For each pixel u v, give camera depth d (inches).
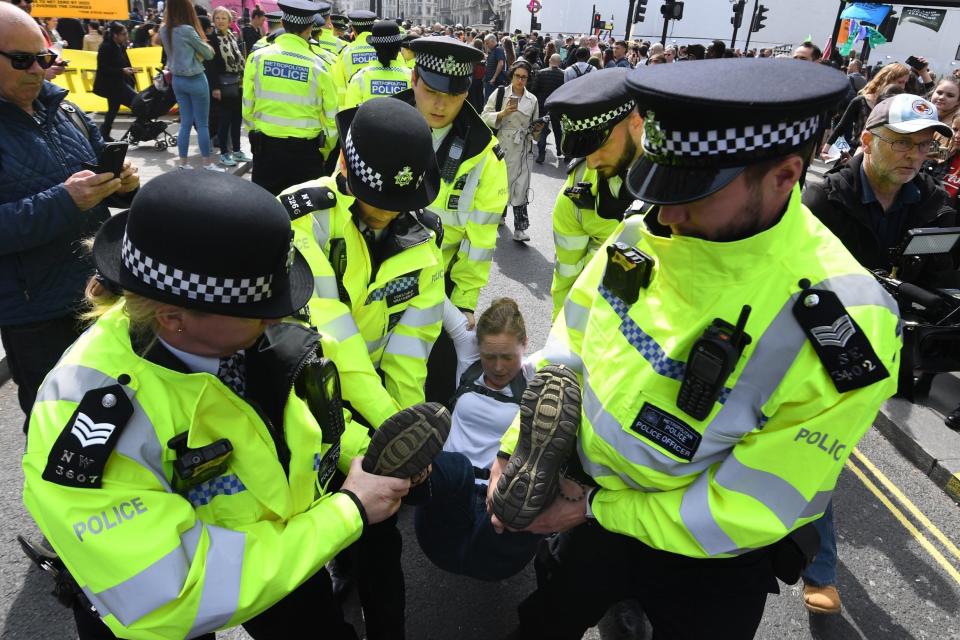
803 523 50.6
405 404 86.8
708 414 48.7
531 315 200.8
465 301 118.6
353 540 53.5
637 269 53.1
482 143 114.3
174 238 39.6
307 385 55.2
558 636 67.1
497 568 81.1
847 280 48.2
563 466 62.2
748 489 49.8
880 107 102.6
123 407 42.7
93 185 89.5
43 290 93.9
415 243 82.4
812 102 40.7
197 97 309.9
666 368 51.0
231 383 52.2
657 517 53.6
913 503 128.0
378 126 67.9
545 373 59.3
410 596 97.5
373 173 68.4
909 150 99.3
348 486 54.9
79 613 53.6
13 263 91.4
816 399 47.1
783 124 41.9
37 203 87.7
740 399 48.9
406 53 330.6
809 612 99.7
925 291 114.2
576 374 63.8
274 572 46.6
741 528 49.5
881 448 145.1
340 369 72.7
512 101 253.0
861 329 46.2
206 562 44.4
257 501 49.7
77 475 41.1
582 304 65.2
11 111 89.5
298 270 50.8
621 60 575.8
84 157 99.6
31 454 42.8
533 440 57.0
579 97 92.6
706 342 46.8
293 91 219.8
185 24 296.7
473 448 99.7
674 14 737.0
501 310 94.9
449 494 77.9
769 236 46.4
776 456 48.9
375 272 81.6
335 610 63.0
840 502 126.3
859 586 105.9
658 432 51.8
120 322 46.4
